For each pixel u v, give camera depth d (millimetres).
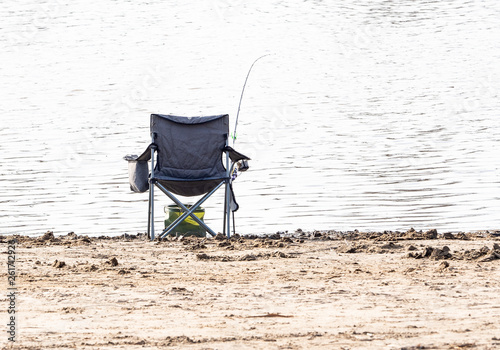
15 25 134875
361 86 89250
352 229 39531
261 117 74062
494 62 102125
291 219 42219
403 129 67875
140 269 23953
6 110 76938
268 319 17875
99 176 52625
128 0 163625
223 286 21453
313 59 107438
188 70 100875
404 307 18828
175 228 33938
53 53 112625
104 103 80562
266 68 101625
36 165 55562
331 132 67062
